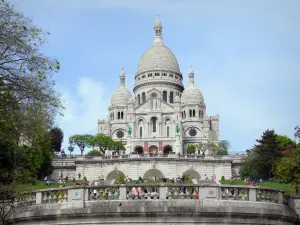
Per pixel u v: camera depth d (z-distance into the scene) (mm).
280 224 31484
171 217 29281
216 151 152500
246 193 31312
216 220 29469
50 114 34344
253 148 119438
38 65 31203
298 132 44531
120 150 157500
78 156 129000
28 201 32375
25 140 37500
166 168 107188
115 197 30562
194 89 198000
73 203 30234
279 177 44406
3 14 29984
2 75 31047
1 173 35344
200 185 30344
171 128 183750
